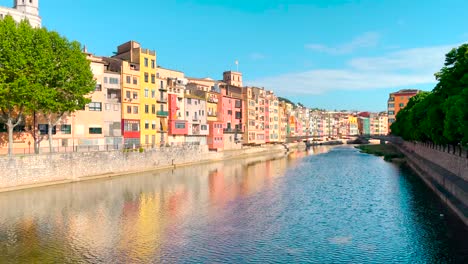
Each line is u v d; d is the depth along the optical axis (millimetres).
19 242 34438
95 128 84000
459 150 52750
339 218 42625
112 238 35531
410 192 57250
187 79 150625
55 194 56812
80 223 40750
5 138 69188
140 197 55062
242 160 121500
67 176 68188
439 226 37625
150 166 89188
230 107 141125
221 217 43344
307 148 195375
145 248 32750
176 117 108938
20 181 60156
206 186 65500
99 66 85062
